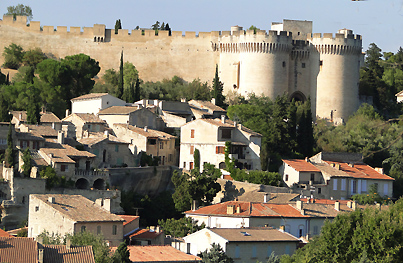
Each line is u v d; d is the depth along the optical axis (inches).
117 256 7613.2
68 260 7278.5
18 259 7032.5
